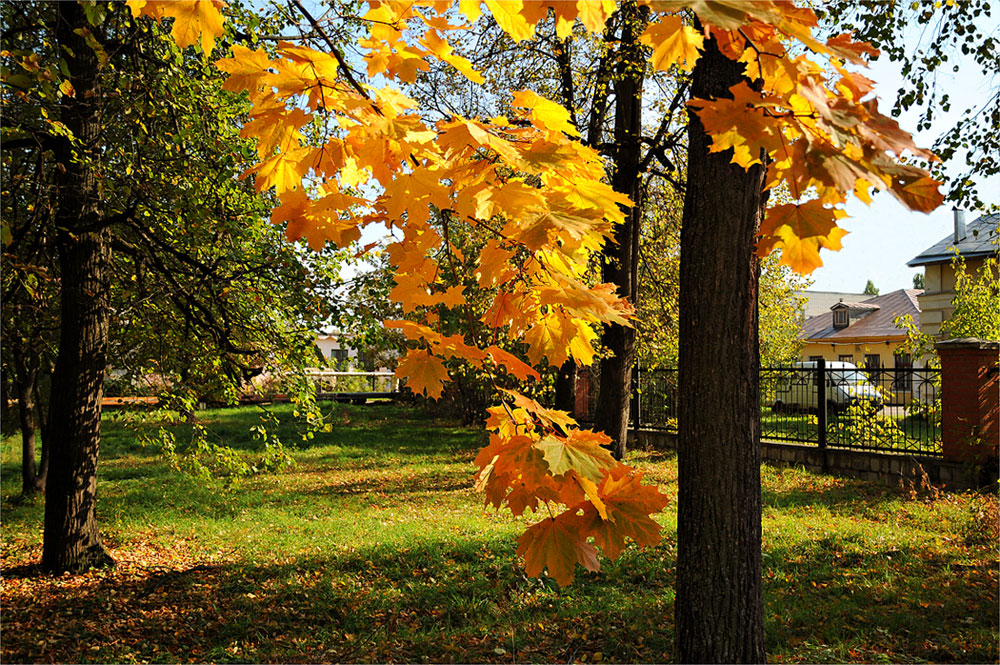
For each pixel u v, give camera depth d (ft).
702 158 9.03
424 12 4.51
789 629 14.60
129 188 21.16
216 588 18.95
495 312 5.42
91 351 21.12
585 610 16.49
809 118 3.52
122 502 31.73
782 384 38.40
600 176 4.91
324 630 16.08
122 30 19.40
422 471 40.11
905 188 3.21
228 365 24.22
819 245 4.19
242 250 23.07
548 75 34.88
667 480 33.06
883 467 31.76
